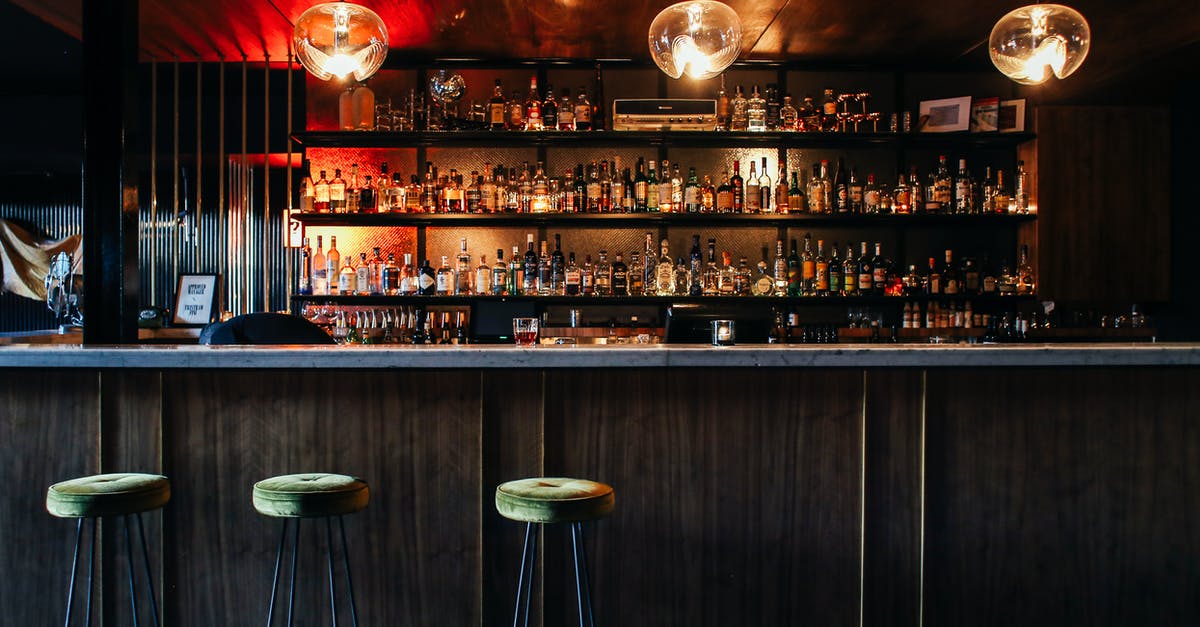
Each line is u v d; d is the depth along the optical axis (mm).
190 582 2500
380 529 2500
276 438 2521
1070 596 2543
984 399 2553
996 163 5176
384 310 4980
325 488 2043
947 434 2543
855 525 2529
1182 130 5031
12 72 6441
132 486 2082
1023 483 2551
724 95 4941
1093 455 2564
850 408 2543
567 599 2482
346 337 4793
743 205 4938
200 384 2525
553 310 5039
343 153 5066
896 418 2539
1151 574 2557
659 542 2504
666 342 3049
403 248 5043
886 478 2533
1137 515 2562
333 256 4910
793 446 2527
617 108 4785
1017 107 5004
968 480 2543
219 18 4621
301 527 2492
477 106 4914
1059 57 3232
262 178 7285
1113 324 5230
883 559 2523
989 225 5117
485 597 2479
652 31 3357
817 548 2520
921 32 4621
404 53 5008
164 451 2514
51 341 4453
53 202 7820
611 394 2516
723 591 2504
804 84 5160
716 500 2514
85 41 3252
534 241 5039
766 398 2529
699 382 2525
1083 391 2570
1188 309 4977
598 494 2008
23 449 2537
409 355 2318
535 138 4887
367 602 2492
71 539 2518
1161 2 4059
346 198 4926
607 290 4926
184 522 2508
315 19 3342
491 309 5023
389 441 2514
